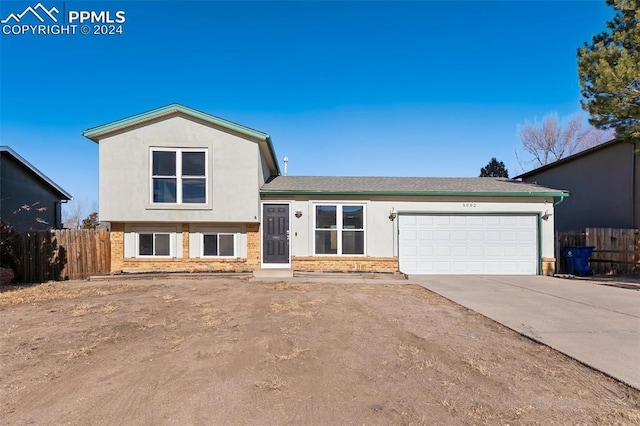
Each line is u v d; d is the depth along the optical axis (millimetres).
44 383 3863
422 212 12898
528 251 12961
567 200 16891
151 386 3777
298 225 12703
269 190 12539
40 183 18672
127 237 12242
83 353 4727
